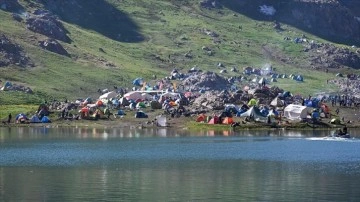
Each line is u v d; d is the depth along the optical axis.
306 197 147.75
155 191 153.75
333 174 179.25
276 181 167.62
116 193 151.38
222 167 193.25
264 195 149.62
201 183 164.50
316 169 189.12
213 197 147.50
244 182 165.75
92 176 174.50
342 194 151.00
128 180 168.38
